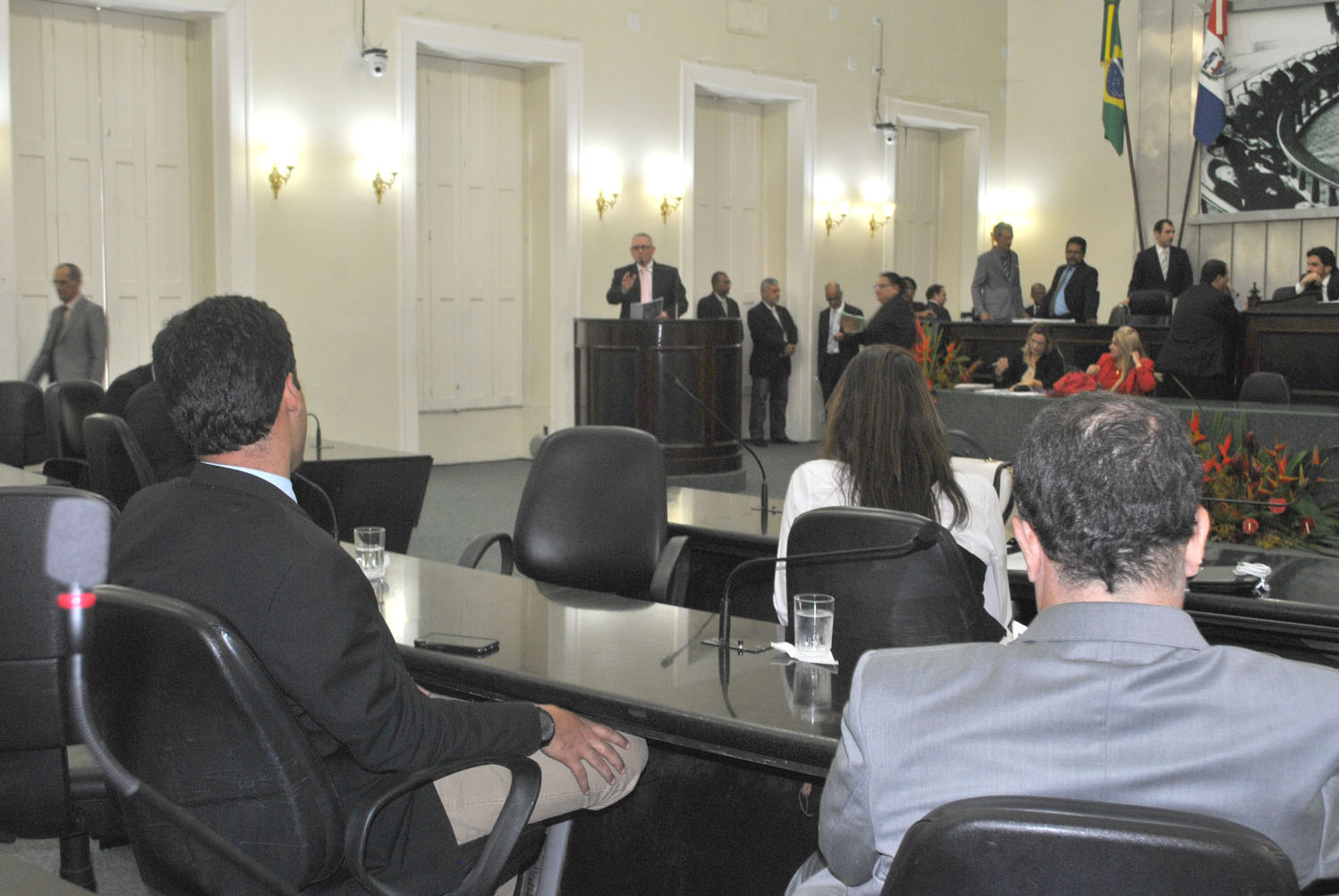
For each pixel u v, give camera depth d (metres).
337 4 7.94
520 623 2.20
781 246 11.09
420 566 2.70
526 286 9.45
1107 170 12.14
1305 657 2.62
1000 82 12.63
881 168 11.58
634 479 3.20
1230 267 11.45
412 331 8.48
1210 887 0.87
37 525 1.85
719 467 8.09
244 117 7.58
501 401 9.38
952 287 12.66
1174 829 0.88
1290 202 11.09
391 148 8.26
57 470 4.86
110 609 1.41
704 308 10.02
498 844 1.60
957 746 1.04
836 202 11.21
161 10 7.39
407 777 1.48
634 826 2.26
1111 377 6.64
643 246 8.48
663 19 9.67
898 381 2.32
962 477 2.36
